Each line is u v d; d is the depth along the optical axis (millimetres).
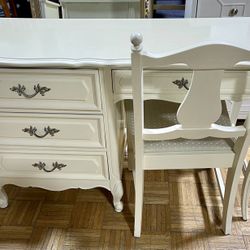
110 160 1120
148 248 1173
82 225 1269
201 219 1272
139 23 1197
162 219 1277
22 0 1699
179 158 1002
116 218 1290
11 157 1143
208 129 898
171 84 906
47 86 936
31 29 1142
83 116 1000
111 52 908
